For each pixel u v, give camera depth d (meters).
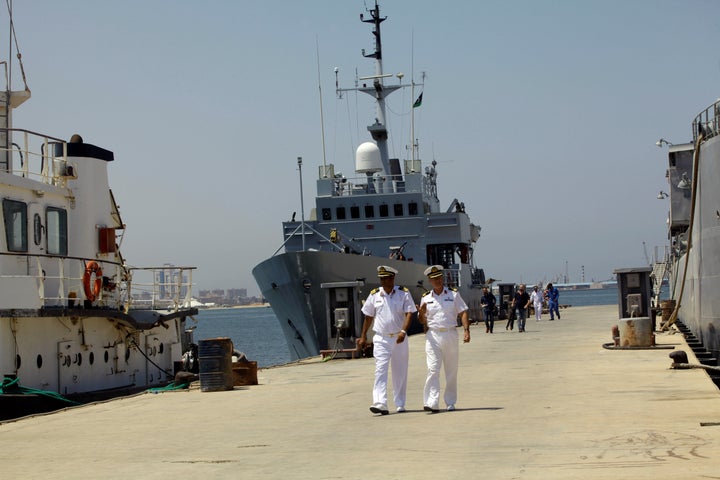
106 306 20.80
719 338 22.28
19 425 13.32
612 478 7.36
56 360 17.89
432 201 48.31
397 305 12.88
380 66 47.88
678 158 28.86
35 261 19.17
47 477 8.77
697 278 25.38
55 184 21.11
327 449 9.75
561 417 11.34
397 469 8.29
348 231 44.41
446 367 12.71
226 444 10.49
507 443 9.49
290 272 35.28
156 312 22.91
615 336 24.89
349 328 27.95
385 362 12.77
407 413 12.67
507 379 17.11
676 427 10.02
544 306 66.19
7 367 16.42
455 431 10.58
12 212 18.42
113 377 20.17
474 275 54.72
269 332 114.12
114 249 22.23
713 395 13.05
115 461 9.59
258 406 14.56
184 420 13.06
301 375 21.39
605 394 13.73
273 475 8.31
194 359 24.47
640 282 26.67
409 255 43.97
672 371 17.05
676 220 28.86
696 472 7.44
